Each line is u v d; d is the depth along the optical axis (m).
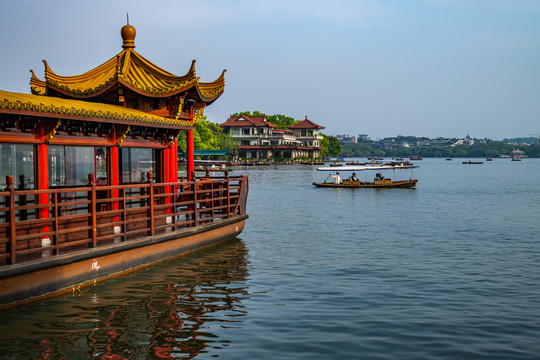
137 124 15.75
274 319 11.58
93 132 14.91
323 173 107.06
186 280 15.01
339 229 27.03
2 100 11.16
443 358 9.41
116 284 14.28
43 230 13.08
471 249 21.06
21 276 11.41
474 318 11.76
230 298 13.27
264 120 166.75
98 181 15.27
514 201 45.38
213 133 152.38
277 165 153.12
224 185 20.98
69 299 12.70
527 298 13.52
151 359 9.28
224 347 9.88
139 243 14.91
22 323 10.98
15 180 12.41
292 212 35.75
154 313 11.90
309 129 185.25
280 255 19.36
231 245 21.38
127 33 20.55
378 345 10.02
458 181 84.06
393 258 19.00
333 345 9.99
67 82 19.92
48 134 13.04
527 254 19.94
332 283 15.02
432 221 30.75
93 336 10.37
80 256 12.77
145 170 17.78
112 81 17.39
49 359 9.23
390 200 46.06
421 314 12.04
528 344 10.14
